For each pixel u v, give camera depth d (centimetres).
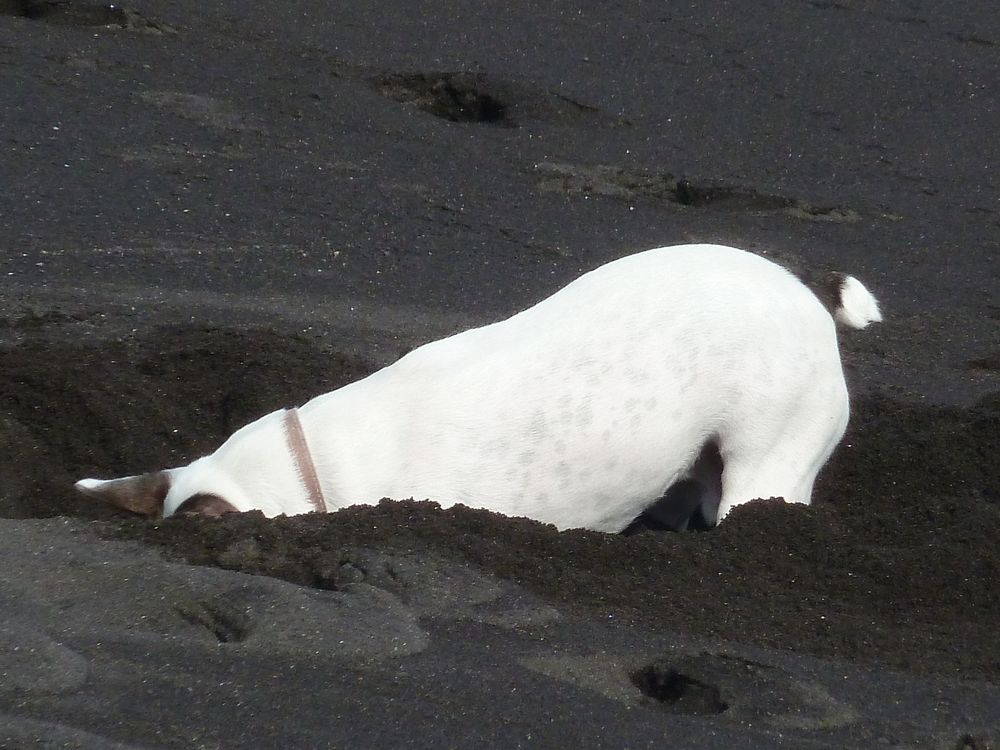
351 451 1105
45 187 1952
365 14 2922
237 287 1755
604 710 823
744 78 2862
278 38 2720
